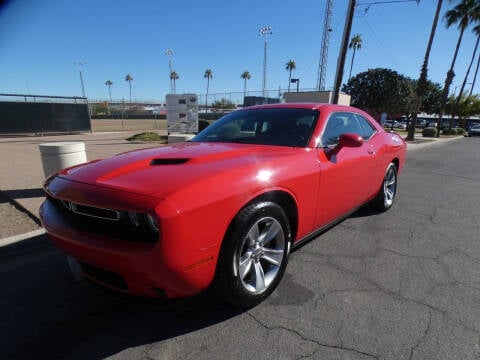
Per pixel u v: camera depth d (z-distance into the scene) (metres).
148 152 2.73
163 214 1.73
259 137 3.14
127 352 2.02
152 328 2.24
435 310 2.45
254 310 2.43
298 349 2.04
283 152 2.69
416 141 23.92
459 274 3.02
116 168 2.24
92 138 17.23
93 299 2.60
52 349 2.05
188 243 1.82
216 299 2.56
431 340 2.13
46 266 3.13
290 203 2.61
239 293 2.24
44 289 2.74
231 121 3.57
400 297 2.62
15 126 18.56
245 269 2.29
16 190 5.59
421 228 4.24
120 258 1.82
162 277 1.81
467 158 13.70
